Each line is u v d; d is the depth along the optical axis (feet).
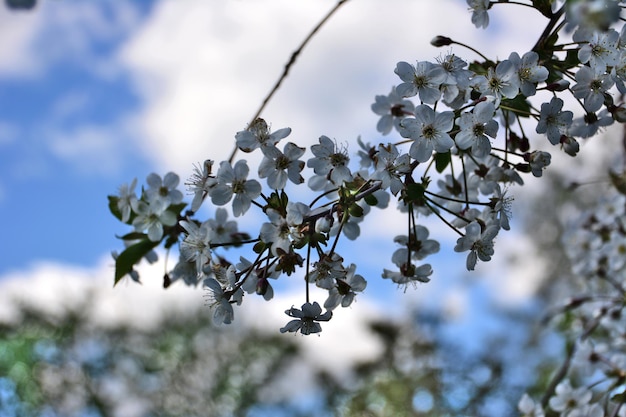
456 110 2.10
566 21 2.13
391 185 2.06
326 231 2.04
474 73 2.11
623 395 2.73
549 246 8.89
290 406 10.38
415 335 8.49
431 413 7.46
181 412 10.30
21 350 8.71
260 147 2.10
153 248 2.51
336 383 9.72
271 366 10.63
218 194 2.13
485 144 2.05
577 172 7.78
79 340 9.53
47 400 8.80
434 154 2.19
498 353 7.43
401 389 7.90
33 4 2.85
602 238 3.49
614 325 3.23
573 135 2.29
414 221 2.26
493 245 2.17
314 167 2.10
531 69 2.09
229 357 10.73
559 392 2.92
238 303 2.11
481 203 2.19
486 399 6.88
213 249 2.33
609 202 3.50
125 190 2.45
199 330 10.71
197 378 10.57
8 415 8.25
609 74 2.11
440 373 7.53
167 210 2.41
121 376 9.96
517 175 2.30
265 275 2.08
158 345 10.43
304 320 2.09
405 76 2.09
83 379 9.32
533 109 2.25
